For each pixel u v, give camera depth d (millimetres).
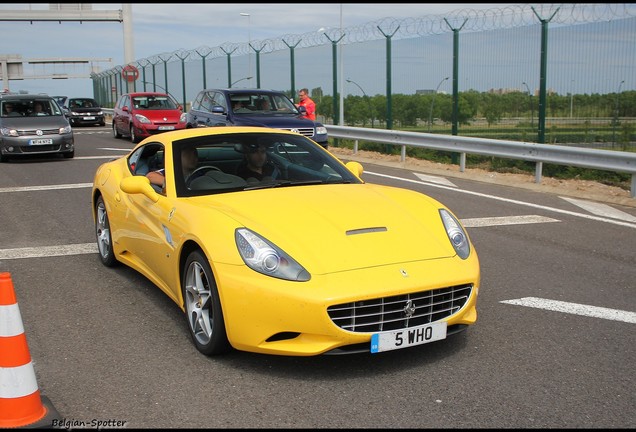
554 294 5363
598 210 9078
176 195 4691
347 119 18531
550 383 3707
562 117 12117
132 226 5336
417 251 3961
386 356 4078
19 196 10500
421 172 13422
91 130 29250
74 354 4184
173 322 4766
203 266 4020
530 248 6934
